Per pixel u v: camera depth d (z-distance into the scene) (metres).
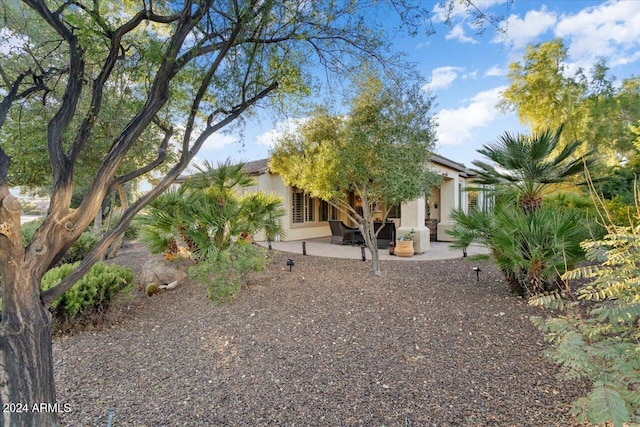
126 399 3.22
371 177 7.01
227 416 2.93
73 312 4.73
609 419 2.04
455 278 7.32
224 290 5.53
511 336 4.19
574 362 2.41
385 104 6.26
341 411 2.94
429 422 2.74
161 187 2.84
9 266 2.10
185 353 4.14
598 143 13.88
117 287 5.30
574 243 4.84
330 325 4.76
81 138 2.61
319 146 6.99
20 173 7.75
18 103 3.79
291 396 3.19
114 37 2.70
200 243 7.05
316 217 16.91
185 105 3.67
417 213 11.29
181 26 2.77
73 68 2.59
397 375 3.47
